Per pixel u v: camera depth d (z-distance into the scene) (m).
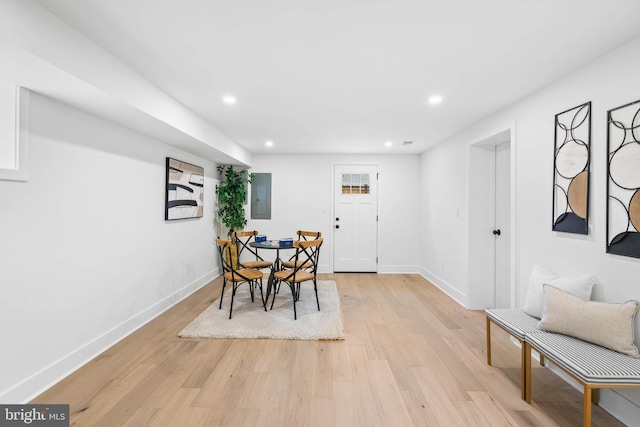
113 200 2.69
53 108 2.08
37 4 1.51
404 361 2.39
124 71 2.14
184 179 3.96
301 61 2.09
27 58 1.53
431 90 2.57
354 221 5.62
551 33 1.72
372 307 3.69
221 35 1.78
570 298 1.87
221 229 5.32
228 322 3.13
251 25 1.68
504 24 1.65
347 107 3.03
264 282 4.83
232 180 5.16
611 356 1.59
